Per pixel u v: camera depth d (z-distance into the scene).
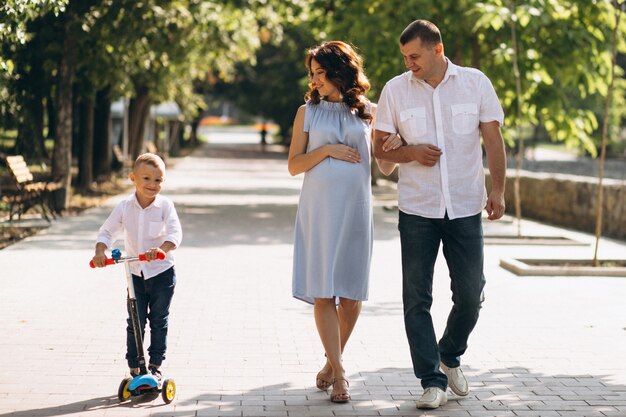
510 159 58.22
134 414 6.42
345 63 6.94
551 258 14.67
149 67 31.36
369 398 6.94
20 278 12.21
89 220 20.31
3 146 29.31
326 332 6.88
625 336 9.30
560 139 22.86
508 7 18.62
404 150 6.70
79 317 9.68
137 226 6.92
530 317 10.22
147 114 43.41
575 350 8.66
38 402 6.68
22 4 12.29
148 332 8.88
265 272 13.16
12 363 7.77
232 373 7.60
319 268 6.85
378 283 12.41
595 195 19.98
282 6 26.72
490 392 7.18
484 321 9.98
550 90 22.55
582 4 20.59
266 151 76.50
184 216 21.66
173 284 7.03
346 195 6.86
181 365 7.83
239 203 25.56
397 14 21.34
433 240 6.79
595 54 21.09
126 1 22.23
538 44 21.52
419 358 6.69
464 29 21.16
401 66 21.58
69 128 22.22
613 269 13.37
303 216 6.97
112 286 11.59
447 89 6.72
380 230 19.22
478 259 6.75
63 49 22.12
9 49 20.92
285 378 7.48
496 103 6.76
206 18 25.44
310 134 6.96
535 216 23.30
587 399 7.01
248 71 73.88
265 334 9.09
